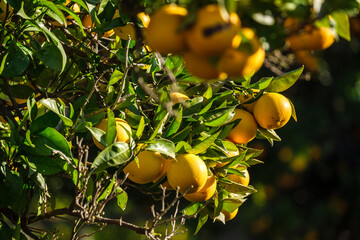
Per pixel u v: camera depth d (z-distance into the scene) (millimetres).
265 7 1743
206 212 2271
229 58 1706
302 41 2004
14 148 2080
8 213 2227
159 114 2111
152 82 2230
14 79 2287
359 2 1842
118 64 2250
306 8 1776
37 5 2104
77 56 2256
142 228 2168
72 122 2076
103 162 2021
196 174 2070
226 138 2213
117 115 2164
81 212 2104
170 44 1723
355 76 4574
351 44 4426
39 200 2217
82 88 2268
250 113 2229
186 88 2211
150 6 1861
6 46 2156
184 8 1740
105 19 2182
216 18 1691
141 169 2078
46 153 2055
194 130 2127
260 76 4086
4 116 2201
